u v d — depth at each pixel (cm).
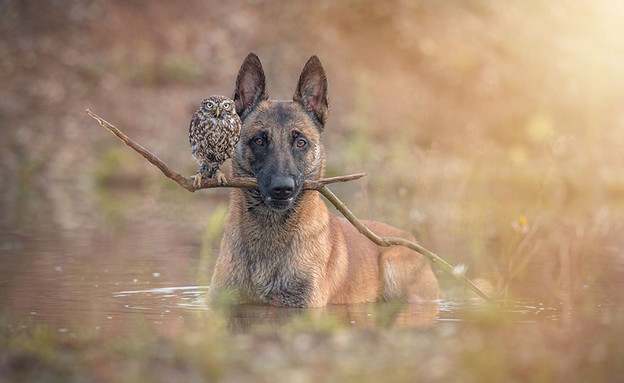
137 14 7506
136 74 6938
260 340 1566
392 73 7200
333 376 1327
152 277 2592
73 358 1427
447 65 7306
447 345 1516
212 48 7300
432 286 2453
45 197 5188
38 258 2923
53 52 7094
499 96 7038
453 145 6456
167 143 6312
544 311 2059
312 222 2173
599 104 7019
